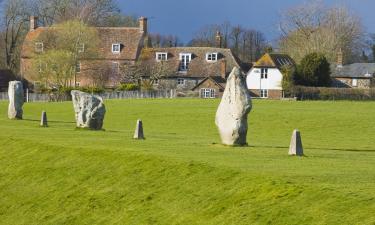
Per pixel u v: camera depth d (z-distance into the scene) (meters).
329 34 157.50
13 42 150.50
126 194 31.70
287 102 97.88
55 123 62.53
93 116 53.72
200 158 33.53
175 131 63.00
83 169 36.19
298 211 24.64
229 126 40.00
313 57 120.00
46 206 33.91
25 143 43.12
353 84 150.38
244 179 28.52
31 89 122.00
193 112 78.56
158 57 137.38
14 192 36.84
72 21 128.75
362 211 23.25
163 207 29.23
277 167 30.61
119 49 136.25
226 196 27.80
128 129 62.25
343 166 31.34
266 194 26.56
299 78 119.56
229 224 25.72
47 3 159.62
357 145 51.72
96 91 112.88
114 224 29.62
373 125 68.25
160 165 33.06
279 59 131.88
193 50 138.12
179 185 30.39
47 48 128.38
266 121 70.94
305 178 27.73
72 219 31.59
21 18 153.88
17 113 67.00
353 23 166.12
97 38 134.50
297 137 35.94
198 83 130.25
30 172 38.44
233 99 40.03
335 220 23.30
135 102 96.12
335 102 99.69
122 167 34.59
